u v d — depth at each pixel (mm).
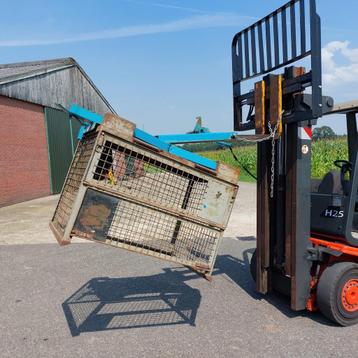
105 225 3590
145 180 3746
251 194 16203
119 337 4074
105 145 3559
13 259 7031
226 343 3924
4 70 17734
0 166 13656
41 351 3803
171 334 4129
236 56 4902
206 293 5324
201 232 3994
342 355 3684
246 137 4117
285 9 4102
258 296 5191
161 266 6570
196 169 3879
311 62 3760
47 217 11562
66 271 6316
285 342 3932
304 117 3967
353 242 4273
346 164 4723
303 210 4297
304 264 4332
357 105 4551
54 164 17438
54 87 17266
